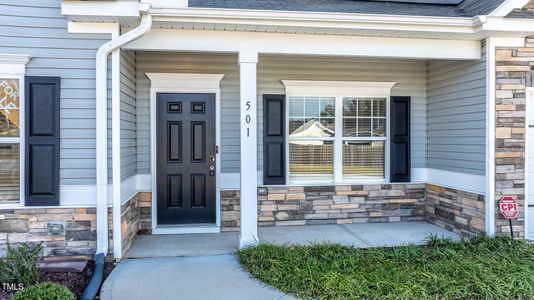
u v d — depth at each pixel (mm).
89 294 3346
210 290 3525
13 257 3568
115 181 4254
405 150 6199
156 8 4008
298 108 6031
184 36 4426
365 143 6188
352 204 6070
